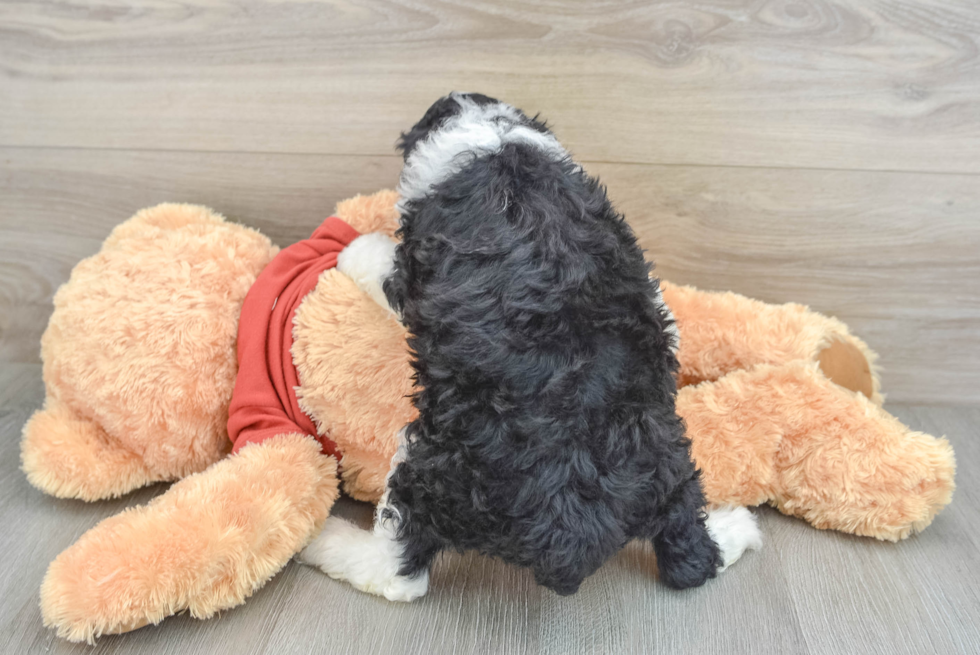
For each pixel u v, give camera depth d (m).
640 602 0.92
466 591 0.94
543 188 0.82
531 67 1.20
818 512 1.05
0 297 1.42
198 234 1.15
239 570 0.86
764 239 1.29
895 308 1.32
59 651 0.84
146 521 0.87
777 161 1.23
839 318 1.34
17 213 1.36
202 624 0.87
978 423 1.33
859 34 1.14
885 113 1.19
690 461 0.88
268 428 1.00
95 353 1.05
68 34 1.23
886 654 0.85
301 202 1.32
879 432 1.02
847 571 0.98
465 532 0.81
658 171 1.25
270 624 0.88
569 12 1.16
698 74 1.18
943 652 0.86
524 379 0.76
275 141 1.28
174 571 0.82
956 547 1.03
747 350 1.16
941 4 1.11
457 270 0.79
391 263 0.94
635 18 1.15
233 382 1.06
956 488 1.15
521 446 0.76
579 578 0.81
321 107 1.25
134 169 1.32
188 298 1.04
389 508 0.89
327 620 0.88
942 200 1.23
